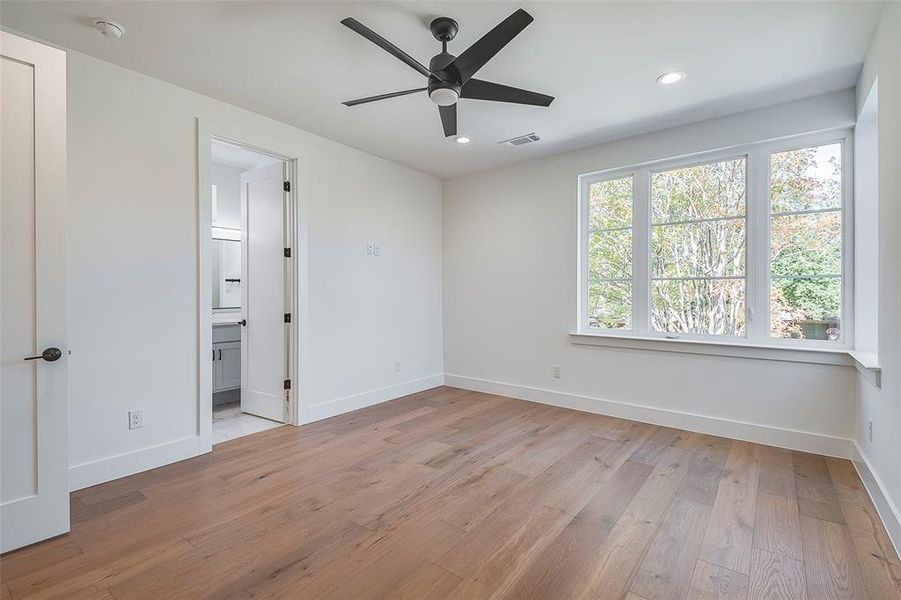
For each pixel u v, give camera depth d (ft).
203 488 7.93
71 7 6.53
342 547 6.12
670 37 7.25
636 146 11.89
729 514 6.97
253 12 6.66
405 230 15.02
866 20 6.75
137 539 6.29
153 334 8.86
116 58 8.04
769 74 8.45
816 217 9.72
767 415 10.08
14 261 5.99
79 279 7.87
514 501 7.45
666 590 5.23
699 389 11.03
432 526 6.66
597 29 7.01
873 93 7.57
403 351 14.98
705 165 11.16
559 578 5.45
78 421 7.89
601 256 12.99
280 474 8.56
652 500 7.47
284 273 11.83
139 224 8.63
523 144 12.62
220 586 5.29
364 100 7.70
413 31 7.17
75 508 7.18
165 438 9.04
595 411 12.79
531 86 8.98
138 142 8.60
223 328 13.91
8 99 5.94
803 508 7.14
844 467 8.71
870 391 7.77
